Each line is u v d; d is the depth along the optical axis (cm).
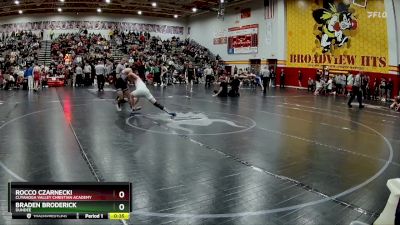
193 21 4100
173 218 372
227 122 1004
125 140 740
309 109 1383
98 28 3931
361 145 752
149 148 675
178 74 2989
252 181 496
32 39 3697
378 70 2128
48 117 1023
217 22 3594
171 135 803
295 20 2652
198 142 737
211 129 891
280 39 2745
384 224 281
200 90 2180
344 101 1788
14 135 770
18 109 1188
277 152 668
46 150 644
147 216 375
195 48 3797
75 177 495
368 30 2172
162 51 3600
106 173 517
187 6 3434
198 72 3033
